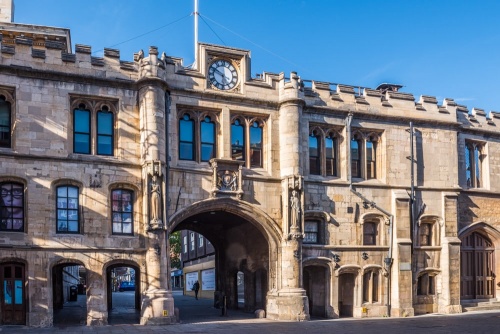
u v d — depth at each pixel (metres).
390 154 35.88
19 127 27.73
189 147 31.59
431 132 37.16
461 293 38.00
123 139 29.67
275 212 32.59
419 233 35.97
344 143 34.91
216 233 40.84
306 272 35.41
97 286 28.03
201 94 31.58
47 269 27.27
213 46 32.22
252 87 32.84
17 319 27.02
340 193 34.38
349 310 34.38
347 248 33.97
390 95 36.50
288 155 32.53
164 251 29.03
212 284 55.44
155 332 25.03
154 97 29.66
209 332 25.14
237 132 32.88
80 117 29.45
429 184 36.62
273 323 29.53
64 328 26.52
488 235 39.16
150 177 29.05
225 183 31.42
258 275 36.97
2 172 27.16
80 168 28.62
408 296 34.53
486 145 39.94
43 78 28.44
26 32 35.19
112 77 29.67
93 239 28.33
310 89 34.31
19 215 27.53
